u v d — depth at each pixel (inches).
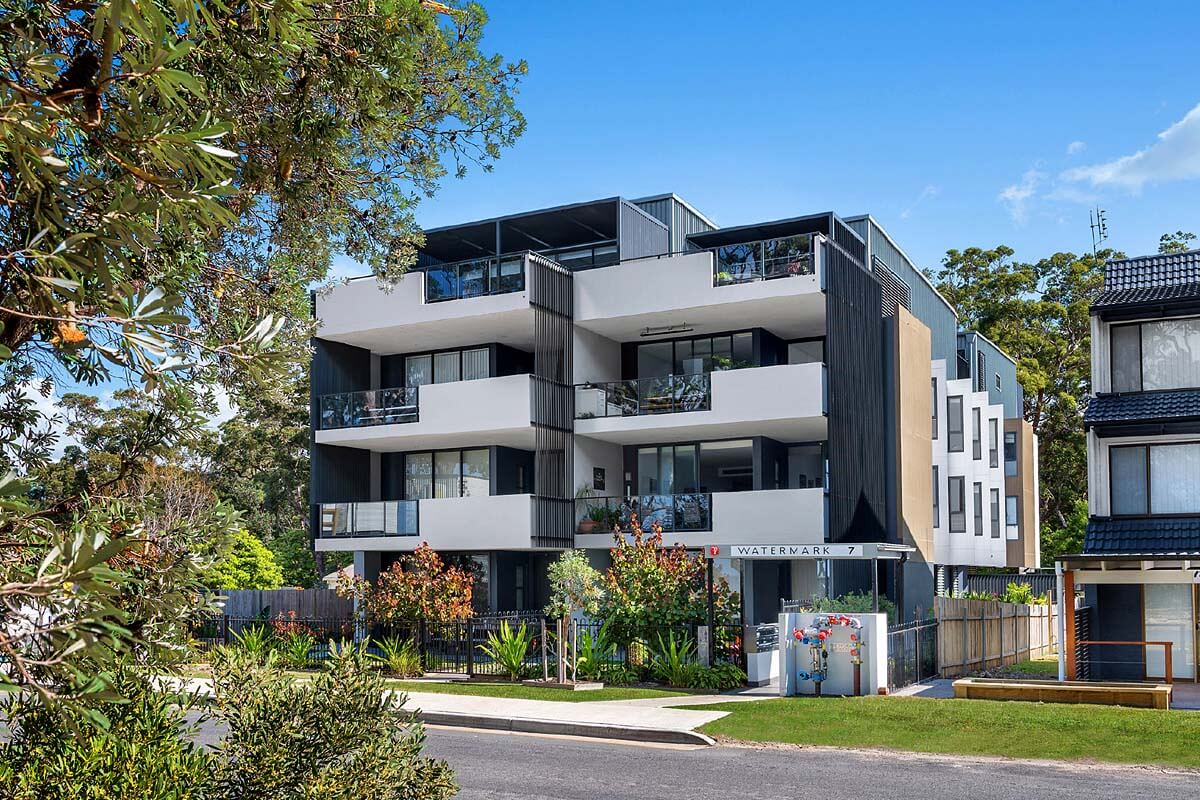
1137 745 560.1
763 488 1147.3
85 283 153.8
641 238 1201.4
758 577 1096.2
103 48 130.0
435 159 373.1
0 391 219.1
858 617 771.4
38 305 154.9
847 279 1112.8
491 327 1184.2
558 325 1149.1
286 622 1072.8
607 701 752.3
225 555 201.3
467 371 1269.7
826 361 1050.7
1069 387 2347.4
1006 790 479.2
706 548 832.9
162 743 256.1
